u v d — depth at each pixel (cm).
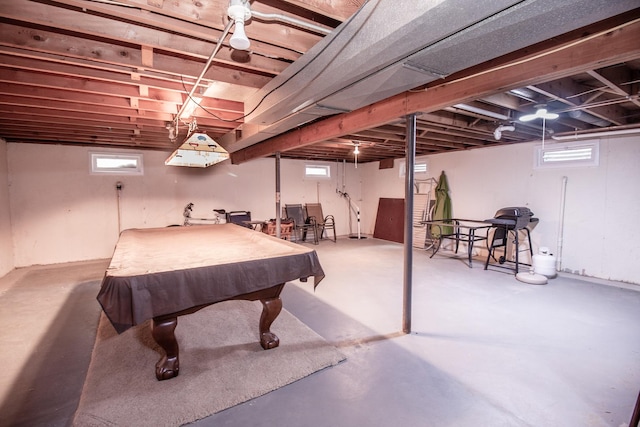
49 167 564
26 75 275
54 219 571
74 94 324
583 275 478
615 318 318
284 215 807
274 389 209
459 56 174
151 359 249
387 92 232
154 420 180
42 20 171
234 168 739
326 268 528
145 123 429
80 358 254
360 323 312
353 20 174
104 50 226
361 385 213
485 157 607
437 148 651
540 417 182
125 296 183
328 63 200
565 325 302
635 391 204
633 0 124
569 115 364
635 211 427
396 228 802
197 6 166
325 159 866
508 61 218
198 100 338
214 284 212
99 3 156
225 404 194
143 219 645
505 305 356
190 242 342
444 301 369
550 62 201
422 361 242
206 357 249
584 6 127
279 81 260
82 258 595
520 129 456
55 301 380
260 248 304
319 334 289
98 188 604
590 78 301
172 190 671
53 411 191
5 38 199
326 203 882
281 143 516
